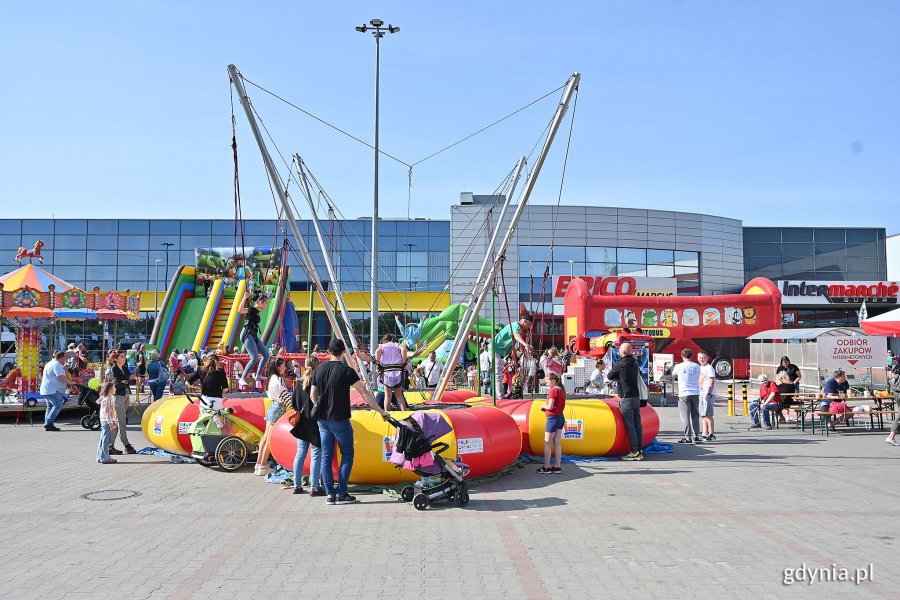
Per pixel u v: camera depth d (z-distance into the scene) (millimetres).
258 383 17844
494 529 7855
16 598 5672
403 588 5914
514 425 11633
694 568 6418
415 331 30828
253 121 12508
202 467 12156
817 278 60125
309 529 7891
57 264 54438
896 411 14992
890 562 6566
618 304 36562
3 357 31562
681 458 13047
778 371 18859
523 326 18531
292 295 50906
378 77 29109
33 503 9227
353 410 10625
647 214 54688
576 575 6230
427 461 9016
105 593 5793
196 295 37375
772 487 10156
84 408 22812
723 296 37250
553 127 13461
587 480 10844
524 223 52594
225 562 6648
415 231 53844
